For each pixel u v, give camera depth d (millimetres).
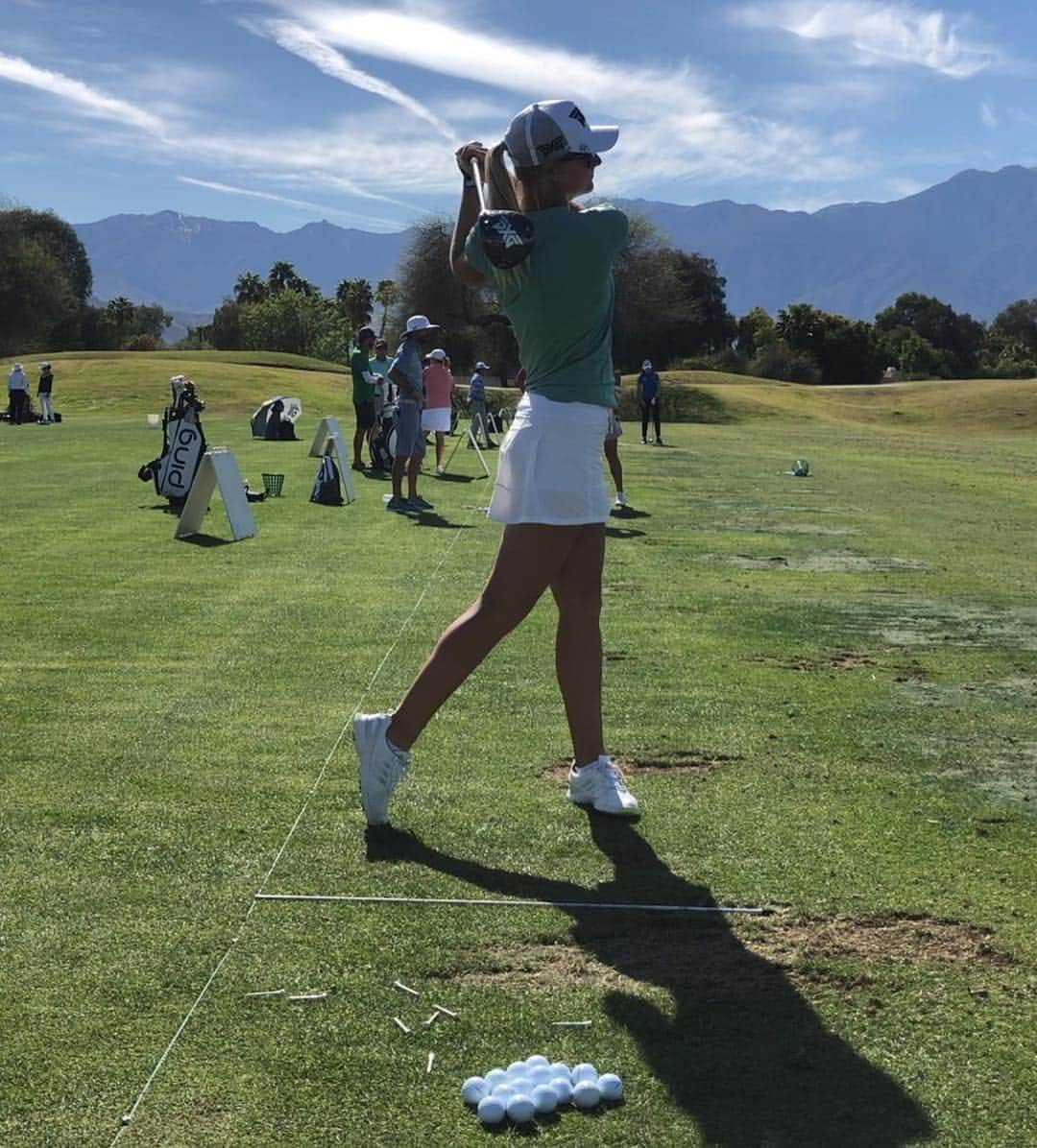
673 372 76125
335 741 5230
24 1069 2768
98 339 108500
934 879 3871
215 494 14859
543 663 6664
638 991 3164
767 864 3982
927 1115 2645
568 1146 2535
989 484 21578
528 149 3973
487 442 26391
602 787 4398
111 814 4340
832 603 9008
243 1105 2650
